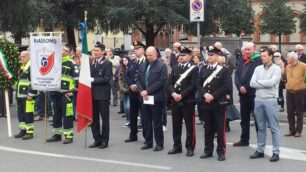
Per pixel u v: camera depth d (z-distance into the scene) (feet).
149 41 129.29
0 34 99.04
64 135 36.09
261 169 27.76
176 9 119.44
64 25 108.88
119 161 29.66
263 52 29.55
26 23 94.32
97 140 34.01
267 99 29.73
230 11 128.36
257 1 203.31
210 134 30.55
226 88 29.66
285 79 43.65
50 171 27.14
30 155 31.24
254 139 37.22
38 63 35.22
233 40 125.18
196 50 40.60
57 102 35.81
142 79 33.50
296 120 41.60
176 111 31.48
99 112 34.04
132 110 35.83
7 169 27.53
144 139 36.78
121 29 114.93
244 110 34.30
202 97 30.19
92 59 36.50
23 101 37.06
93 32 119.65
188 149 31.37
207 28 127.54
